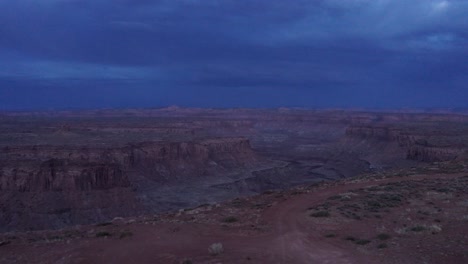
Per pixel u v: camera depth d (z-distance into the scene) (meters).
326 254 24.92
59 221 101.38
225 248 26.39
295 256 24.70
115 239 29.17
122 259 24.92
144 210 116.31
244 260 24.08
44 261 25.11
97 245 27.75
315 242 27.38
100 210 108.75
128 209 113.38
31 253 26.70
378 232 29.34
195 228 31.75
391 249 25.36
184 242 27.98
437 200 41.09
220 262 23.83
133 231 31.44
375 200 40.06
